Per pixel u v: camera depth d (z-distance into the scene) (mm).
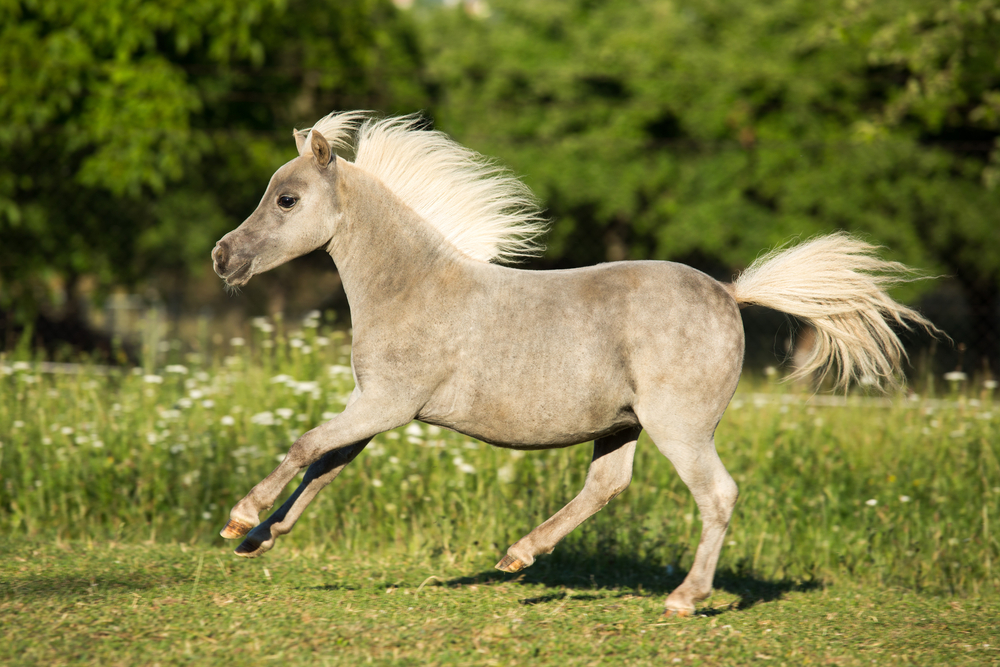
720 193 24438
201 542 9586
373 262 7109
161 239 23438
